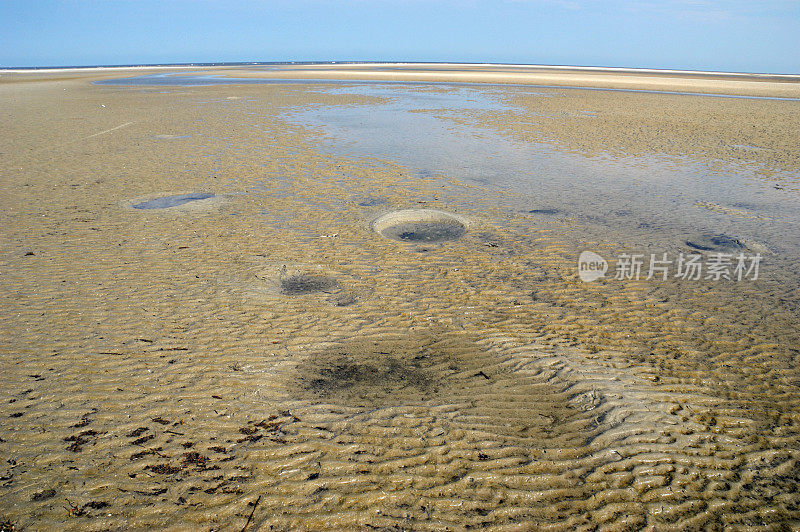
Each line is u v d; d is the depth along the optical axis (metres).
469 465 3.48
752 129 19.27
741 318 5.72
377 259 7.36
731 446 3.71
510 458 3.55
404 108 25.97
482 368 4.75
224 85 43.38
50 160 13.45
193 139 16.72
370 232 8.44
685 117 22.55
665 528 3.01
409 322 5.62
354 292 6.34
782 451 3.66
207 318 5.61
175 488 3.26
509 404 4.19
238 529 2.96
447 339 5.27
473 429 3.86
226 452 3.59
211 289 6.32
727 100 30.91
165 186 11.07
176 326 5.43
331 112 24.06
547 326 5.55
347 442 3.71
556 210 9.70
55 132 17.98
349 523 3.01
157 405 4.12
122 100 29.78
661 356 4.94
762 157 14.59
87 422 3.90
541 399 4.27
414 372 4.68
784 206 10.02
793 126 19.97
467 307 5.98
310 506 3.13
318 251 7.61
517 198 10.42
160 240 7.96
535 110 25.16
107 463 3.47
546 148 15.74
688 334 5.37
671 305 6.04
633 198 10.51
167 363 4.73
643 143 16.66
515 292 6.38
